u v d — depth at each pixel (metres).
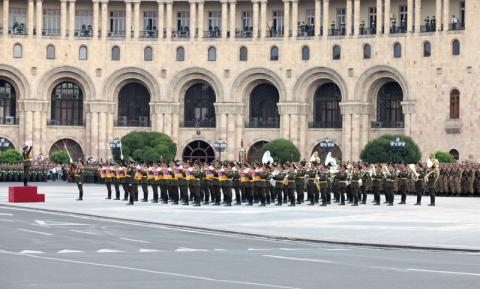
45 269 35.16
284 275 34.09
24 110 143.75
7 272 34.28
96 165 126.75
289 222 59.59
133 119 146.88
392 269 36.06
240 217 63.66
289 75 139.62
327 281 32.59
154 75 143.50
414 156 122.06
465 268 36.50
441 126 129.00
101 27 144.12
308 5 142.12
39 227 54.84
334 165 82.00
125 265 36.66
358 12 135.88
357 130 136.12
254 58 141.25
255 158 144.12
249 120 144.12
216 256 40.47
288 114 139.62
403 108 132.25
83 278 32.75
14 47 143.62
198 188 77.06
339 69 136.88
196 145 145.38
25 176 80.31
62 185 119.56
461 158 126.94
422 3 134.38
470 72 126.31
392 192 78.31
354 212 69.19
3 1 142.75
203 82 144.50
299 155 131.25
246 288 30.70
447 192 94.62
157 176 80.88
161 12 143.38
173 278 33.00
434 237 49.28
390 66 133.25
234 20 141.75
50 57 143.88
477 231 52.75
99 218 63.44
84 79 144.00
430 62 130.12
